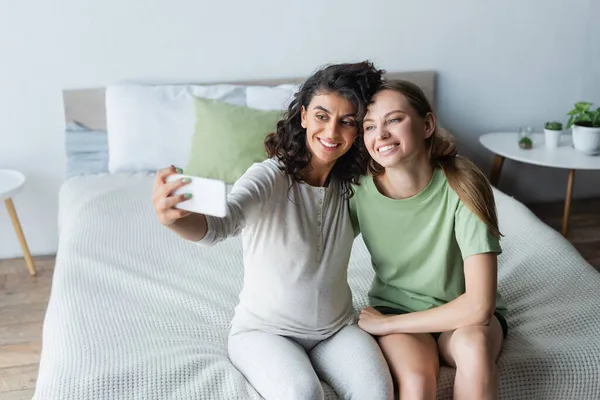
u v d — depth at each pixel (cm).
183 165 261
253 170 130
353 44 289
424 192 134
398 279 144
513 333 149
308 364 126
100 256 190
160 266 185
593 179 331
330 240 134
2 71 261
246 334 134
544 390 136
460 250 138
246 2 274
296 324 133
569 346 142
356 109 126
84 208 224
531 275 173
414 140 129
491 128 316
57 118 272
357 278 177
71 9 260
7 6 254
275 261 130
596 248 281
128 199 232
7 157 272
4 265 276
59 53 264
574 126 279
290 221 130
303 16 281
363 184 140
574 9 305
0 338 223
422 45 296
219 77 281
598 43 310
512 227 202
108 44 268
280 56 284
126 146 260
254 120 248
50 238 286
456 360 126
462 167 134
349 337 133
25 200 279
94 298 167
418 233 138
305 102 129
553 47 309
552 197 329
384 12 287
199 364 137
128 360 138
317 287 132
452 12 294
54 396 128
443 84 304
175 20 270
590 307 157
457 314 129
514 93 312
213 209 105
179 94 267
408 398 124
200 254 193
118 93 262
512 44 304
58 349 145
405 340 132
